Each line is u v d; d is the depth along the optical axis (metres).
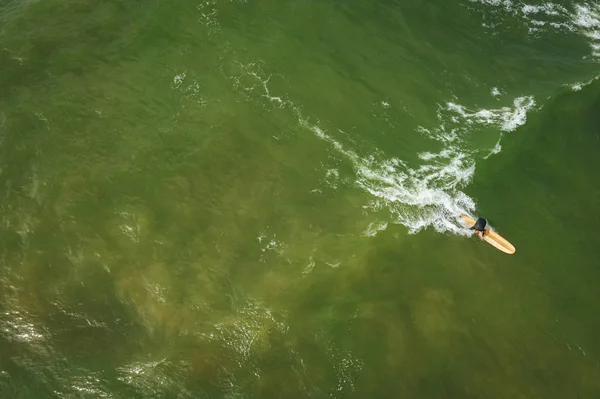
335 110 20.80
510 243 18.20
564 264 17.92
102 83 20.88
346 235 18.06
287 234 17.97
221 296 16.64
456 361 15.93
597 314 17.05
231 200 18.56
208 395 15.03
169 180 18.83
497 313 16.86
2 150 19.00
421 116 20.81
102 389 14.92
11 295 16.23
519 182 19.50
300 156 19.66
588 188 19.53
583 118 21.00
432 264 17.66
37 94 20.42
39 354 15.34
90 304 16.28
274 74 21.50
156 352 15.59
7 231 17.36
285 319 16.33
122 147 19.42
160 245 17.47
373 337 16.14
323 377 15.43
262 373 15.42
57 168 18.78
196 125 20.11
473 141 20.25
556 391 15.62
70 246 17.25
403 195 18.98
